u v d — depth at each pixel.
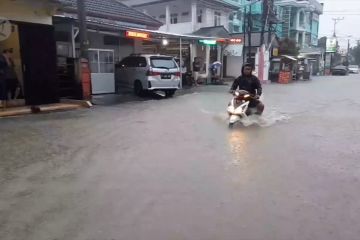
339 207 4.19
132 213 4.02
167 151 6.75
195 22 31.70
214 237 3.49
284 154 6.59
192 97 16.73
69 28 15.77
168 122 9.93
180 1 32.03
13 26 12.18
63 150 6.77
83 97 13.48
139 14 23.45
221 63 28.67
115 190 4.71
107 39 19.30
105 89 17.69
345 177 5.27
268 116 11.18
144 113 11.56
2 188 4.79
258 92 10.02
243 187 4.83
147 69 16.41
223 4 33.53
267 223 3.79
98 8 20.66
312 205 4.24
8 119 10.20
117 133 8.37
